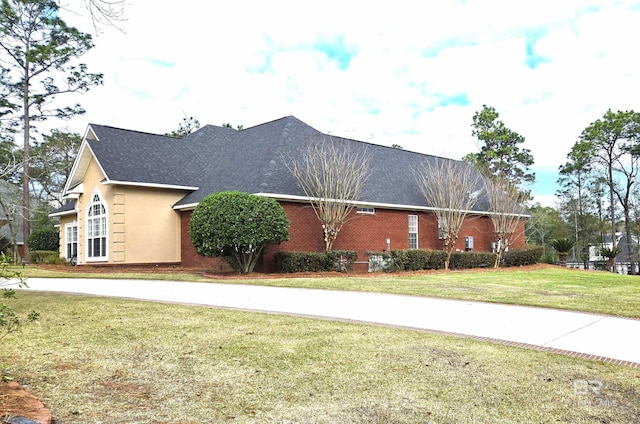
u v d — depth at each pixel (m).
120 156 20.77
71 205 25.89
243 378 5.14
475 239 27.06
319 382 5.07
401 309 9.99
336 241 20.62
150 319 8.20
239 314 8.80
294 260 17.47
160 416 4.06
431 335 7.30
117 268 19.66
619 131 42.59
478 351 6.41
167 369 5.39
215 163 23.34
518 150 49.16
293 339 6.89
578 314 9.65
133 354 5.96
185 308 9.43
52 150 35.53
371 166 24.25
